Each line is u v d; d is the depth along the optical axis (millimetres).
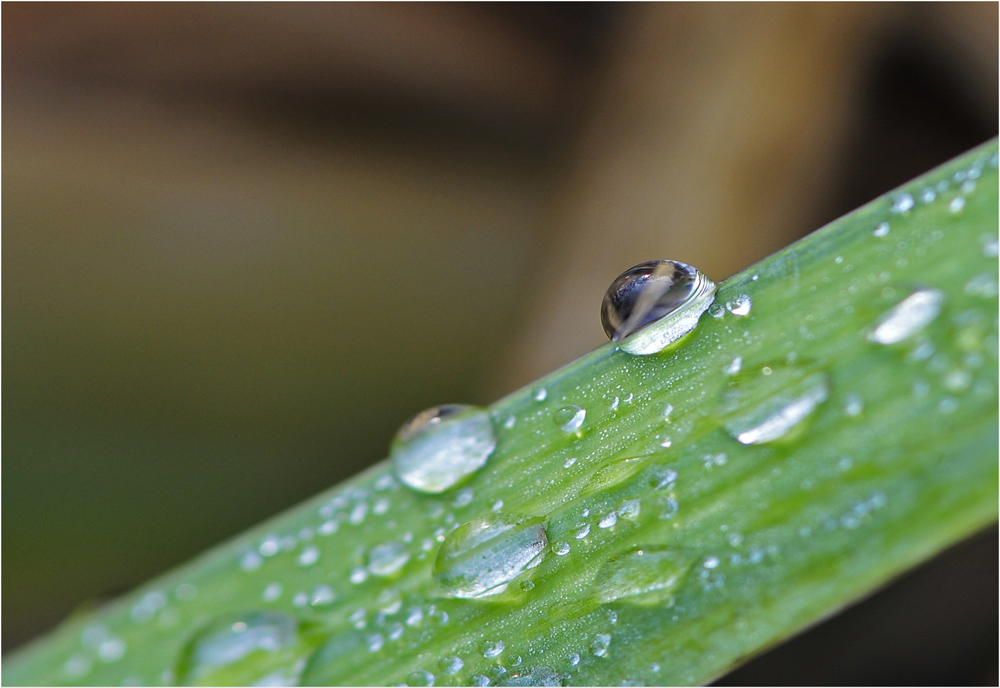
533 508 75
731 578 73
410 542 76
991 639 85
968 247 74
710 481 74
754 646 72
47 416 90
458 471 76
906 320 73
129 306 99
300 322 103
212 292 103
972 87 94
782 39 98
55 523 88
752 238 95
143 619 77
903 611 87
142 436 91
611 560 74
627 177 100
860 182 97
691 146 98
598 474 75
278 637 76
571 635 74
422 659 75
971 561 86
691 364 75
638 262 96
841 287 74
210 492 90
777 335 75
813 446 73
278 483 91
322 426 94
